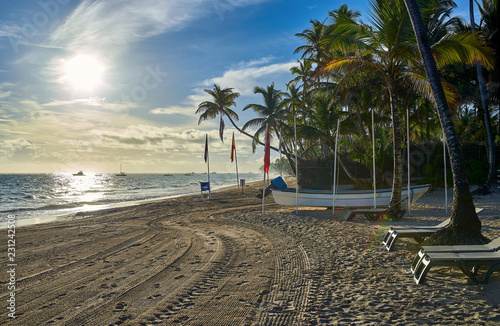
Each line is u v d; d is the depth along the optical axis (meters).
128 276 5.99
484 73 20.23
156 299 4.82
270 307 4.39
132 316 4.25
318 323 3.84
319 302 4.48
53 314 4.38
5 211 20.47
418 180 22.77
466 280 4.98
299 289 5.04
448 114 6.62
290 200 14.53
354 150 25.00
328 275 5.67
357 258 6.64
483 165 19.31
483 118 20.64
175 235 10.12
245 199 23.34
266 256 7.19
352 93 21.36
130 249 8.33
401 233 6.85
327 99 24.23
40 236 10.69
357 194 13.55
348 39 10.98
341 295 4.70
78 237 10.33
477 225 6.18
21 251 8.38
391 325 3.67
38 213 19.11
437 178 19.98
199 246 8.41
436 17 19.09
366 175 25.14
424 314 3.91
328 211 14.07
